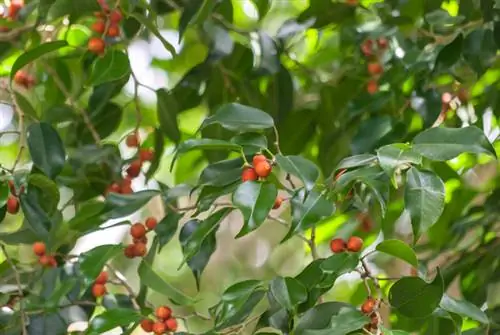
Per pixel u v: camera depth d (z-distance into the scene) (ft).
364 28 10.51
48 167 8.61
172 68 12.93
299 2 13.30
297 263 17.58
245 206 6.31
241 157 7.61
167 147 12.71
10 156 12.75
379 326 6.33
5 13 10.38
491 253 9.98
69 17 9.66
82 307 8.98
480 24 9.56
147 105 12.69
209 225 6.80
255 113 7.39
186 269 17.70
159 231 8.64
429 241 11.27
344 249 7.17
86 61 9.77
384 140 8.56
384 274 11.77
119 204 8.50
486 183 12.18
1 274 9.26
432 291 6.70
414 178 6.38
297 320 7.73
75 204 10.09
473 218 10.52
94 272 7.42
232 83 10.70
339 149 10.33
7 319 8.67
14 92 9.64
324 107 10.70
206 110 11.89
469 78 10.26
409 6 10.84
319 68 12.30
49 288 9.01
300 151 10.80
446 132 6.66
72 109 10.22
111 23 9.01
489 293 10.09
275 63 10.05
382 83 9.84
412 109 9.86
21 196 8.41
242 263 17.88
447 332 9.46
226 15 10.60
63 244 9.25
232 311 6.82
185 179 11.57
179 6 9.85
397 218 10.42
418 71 9.42
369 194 8.67
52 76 10.67
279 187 7.36
